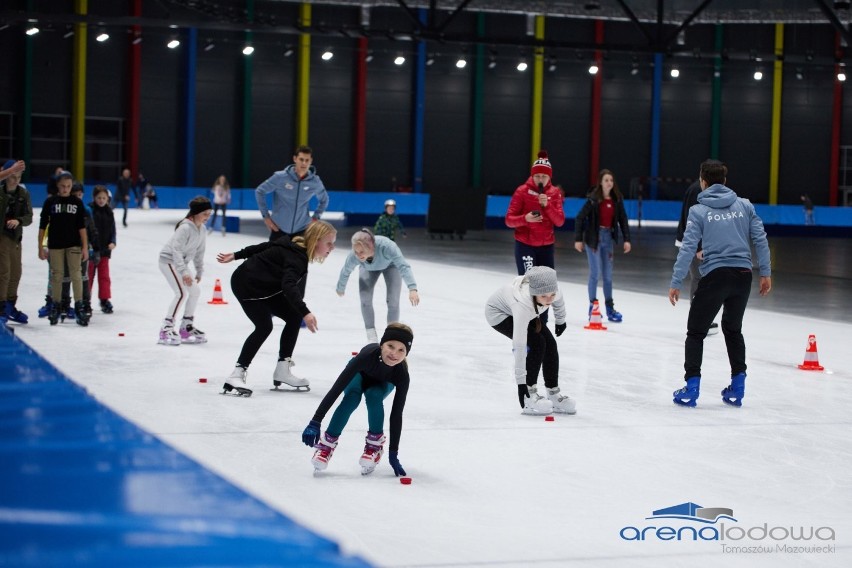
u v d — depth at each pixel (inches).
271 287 339.3
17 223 476.4
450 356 432.8
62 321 497.7
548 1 1733.5
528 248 496.7
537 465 263.1
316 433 244.7
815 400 361.1
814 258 1211.9
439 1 1705.2
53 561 100.5
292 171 471.2
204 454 263.1
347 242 1236.5
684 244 350.0
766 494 243.0
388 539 201.5
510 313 332.5
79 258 488.7
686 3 1733.5
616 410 334.6
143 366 389.4
